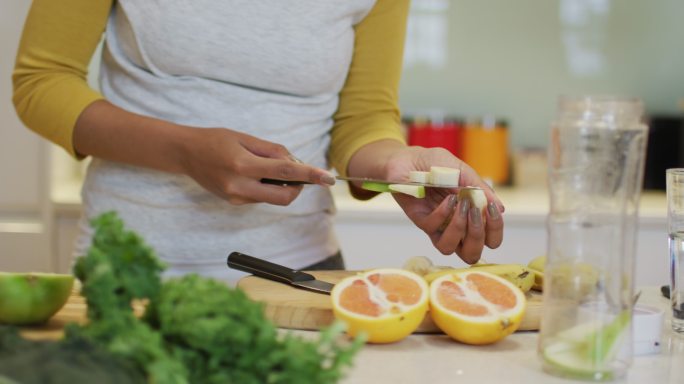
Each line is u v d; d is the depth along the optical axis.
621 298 0.81
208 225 1.33
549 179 0.82
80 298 1.07
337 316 0.91
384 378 0.81
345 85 1.44
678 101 2.80
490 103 2.81
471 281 0.97
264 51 1.29
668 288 1.21
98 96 1.26
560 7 2.78
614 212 0.80
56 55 1.26
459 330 0.91
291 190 1.19
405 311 0.90
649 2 2.78
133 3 1.25
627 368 0.82
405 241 2.28
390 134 1.39
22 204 2.27
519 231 2.27
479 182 1.20
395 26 1.41
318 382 0.65
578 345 0.81
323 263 1.44
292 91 1.35
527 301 1.03
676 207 1.00
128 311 0.69
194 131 1.19
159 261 0.71
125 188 1.32
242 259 1.15
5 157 2.26
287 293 1.05
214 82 1.30
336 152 1.44
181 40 1.26
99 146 1.23
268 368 0.65
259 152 1.19
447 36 2.79
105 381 0.59
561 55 2.80
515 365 0.86
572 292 0.81
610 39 2.79
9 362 0.60
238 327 0.65
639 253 2.28
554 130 0.81
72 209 2.27
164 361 0.62
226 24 1.26
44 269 2.29
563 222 0.81
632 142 0.79
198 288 0.68
